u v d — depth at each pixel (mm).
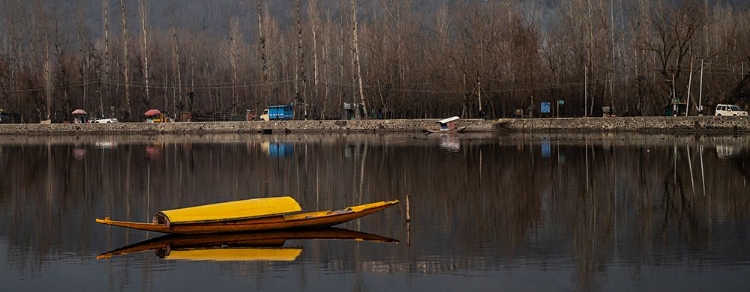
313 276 31641
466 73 134000
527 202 48062
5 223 43469
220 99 175125
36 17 154000
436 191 53375
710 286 29438
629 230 39281
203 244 37156
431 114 147375
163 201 51062
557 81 133875
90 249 36781
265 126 135625
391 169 67375
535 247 35938
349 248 35969
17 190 57000
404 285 30312
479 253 34938
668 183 55000
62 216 45594
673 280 30344
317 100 157875
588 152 79688
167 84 175875
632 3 140125
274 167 70875
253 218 38344
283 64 168875
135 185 59062
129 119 151125
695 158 70938
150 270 32875
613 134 110062
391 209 46094
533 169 65188
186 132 138250
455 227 40469
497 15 137875
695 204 46156
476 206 46812
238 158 80812
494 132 123125
